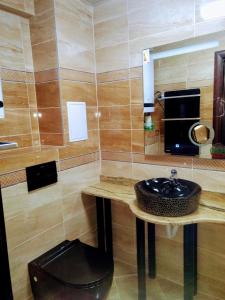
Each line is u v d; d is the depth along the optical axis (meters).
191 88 1.44
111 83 1.73
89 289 1.17
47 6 1.46
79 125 1.68
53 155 1.50
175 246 1.66
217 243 1.48
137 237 1.42
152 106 1.58
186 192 1.25
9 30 1.46
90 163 1.81
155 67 1.53
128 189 1.66
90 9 1.71
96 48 1.76
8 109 1.49
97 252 1.45
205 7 1.30
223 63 1.32
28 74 1.59
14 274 1.31
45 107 1.62
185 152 1.51
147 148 1.64
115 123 1.76
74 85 1.62
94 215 1.89
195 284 1.56
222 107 1.36
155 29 1.48
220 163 1.39
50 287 1.25
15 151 1.50
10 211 1.27
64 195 1.61
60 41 1.49
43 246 1.47
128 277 1.79
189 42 1.39
